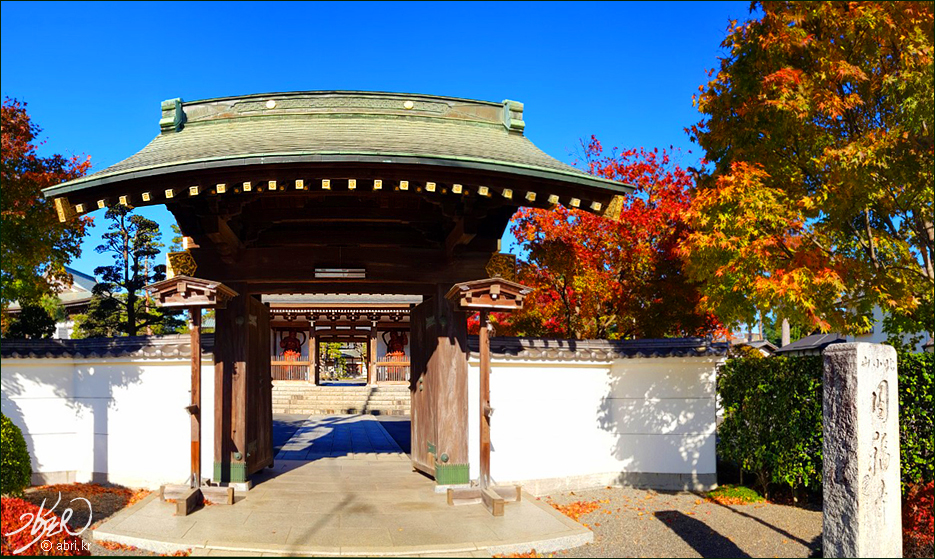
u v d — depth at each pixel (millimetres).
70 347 9992
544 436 9633
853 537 5262
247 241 8508
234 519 7008
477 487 7938
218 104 8406
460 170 7023
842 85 7961
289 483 8875
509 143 8234
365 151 6777
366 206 8430
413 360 10195
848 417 5398
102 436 9828
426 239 8711
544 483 9523
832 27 7727
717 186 8055
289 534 6496
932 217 7676
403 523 6930
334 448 12758
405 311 22078
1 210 10820
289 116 8227
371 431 16250
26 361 9680
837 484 5453
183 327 23656
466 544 6242
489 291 7609
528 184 7336
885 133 7320
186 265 8352
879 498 5312
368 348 26469
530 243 12828
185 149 7473
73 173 12023
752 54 8359
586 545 6613
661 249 12227
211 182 6965
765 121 8227
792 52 7957
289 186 7156
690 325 12367
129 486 9570
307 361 26016
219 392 8328
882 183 7598
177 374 9555
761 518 7891
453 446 8336
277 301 22703
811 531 7281
